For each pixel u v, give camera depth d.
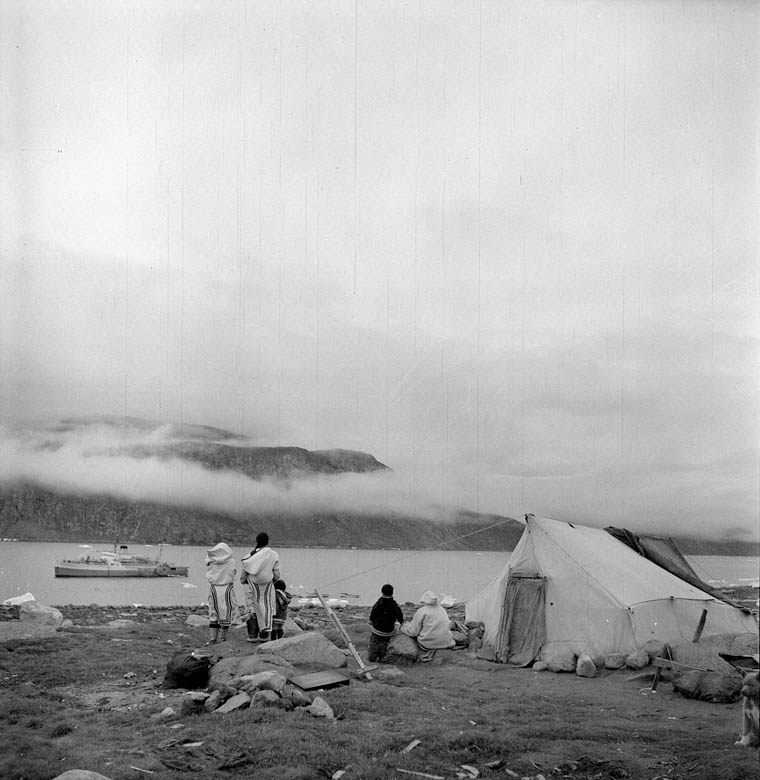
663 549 16.47
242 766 7.14
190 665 10.31
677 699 10.72
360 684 10.74
